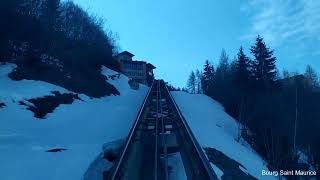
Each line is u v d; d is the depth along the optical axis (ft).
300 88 170.71
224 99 191.42
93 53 172.76
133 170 48.37
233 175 59.31
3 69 93.81
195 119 107.14
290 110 148.56
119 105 117.70
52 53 126.00
